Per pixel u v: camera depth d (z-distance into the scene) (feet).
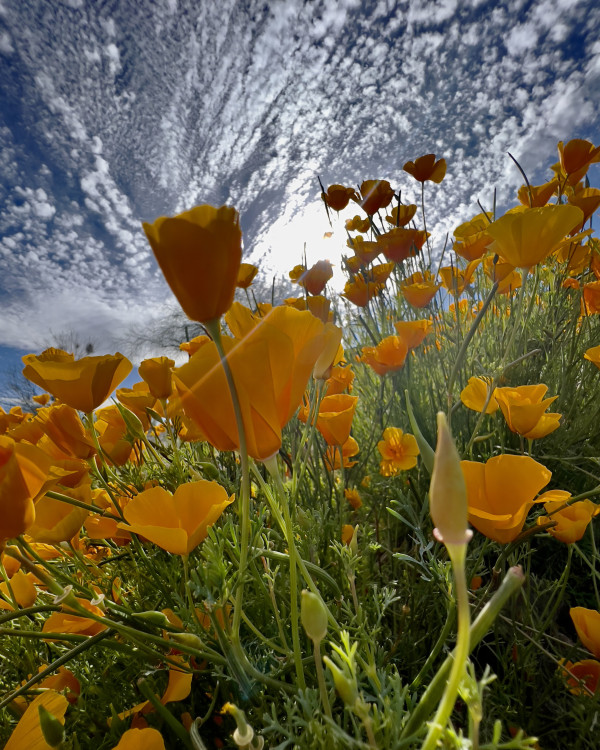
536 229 1.03
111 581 1.01
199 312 0.48
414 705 0.55
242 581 0.57
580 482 1.41
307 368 0.56
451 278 1.76
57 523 0.80
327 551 1.05
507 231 1.05
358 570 1.04
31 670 0.93
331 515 1.26
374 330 2.17
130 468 1.36
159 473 1.28
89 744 0.78
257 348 0.47
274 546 0.86
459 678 0.32
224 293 0.48
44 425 0.97
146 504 0.71
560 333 1.71
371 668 0.53
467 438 1.56
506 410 0.95
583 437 1.49
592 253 1.66
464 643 0.31
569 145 1.64
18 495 0.58
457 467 0.29
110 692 0.83
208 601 0.59
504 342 1.68
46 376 0.88
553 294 2.02
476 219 1.66
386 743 0.47
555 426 0.91
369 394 2.34
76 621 0.77
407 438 1.39
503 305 2.01
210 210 0.46
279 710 0.72
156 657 0.67
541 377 1.69
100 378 0.92
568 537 0.77
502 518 0.59
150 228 0.45
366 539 1.08
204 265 0.46
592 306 1.67
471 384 1.12
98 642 0.67
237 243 0.49
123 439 1.15
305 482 1.39
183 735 0.63
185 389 0.52
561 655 0.95
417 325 1.46
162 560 1.06
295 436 1.24
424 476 1.46
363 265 1.95
